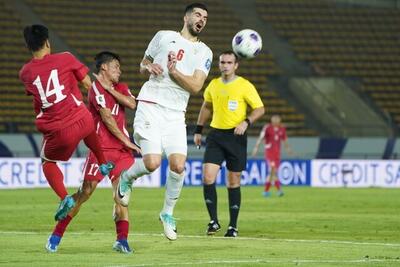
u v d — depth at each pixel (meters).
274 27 150.75
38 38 32.59
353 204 73.88
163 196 81.94
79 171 96.75
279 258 33.84
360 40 151.88
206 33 145.62
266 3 155.88
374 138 118.25
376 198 83.25
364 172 110.44
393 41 153.12
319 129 128.00
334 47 149.25
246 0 155.50
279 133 88.38
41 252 35.19
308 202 76.38
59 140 32.72
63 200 32.38
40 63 32.59
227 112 45.81
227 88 46.00
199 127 48.16
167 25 146.38
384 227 50.84
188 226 50.41
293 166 109.44
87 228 48.00
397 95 139.75
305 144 116.94
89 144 33.59
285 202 76.25
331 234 46.09
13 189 92.31
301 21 153.25
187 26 34.88
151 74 34.78
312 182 109.81
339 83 137.38
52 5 143.12
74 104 32.81
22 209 63.19
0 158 93.75
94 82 36.31
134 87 132.12
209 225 44.72
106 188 96.75
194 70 34.69
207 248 37.34
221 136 45.59
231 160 45.28
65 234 43.94
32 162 95.75
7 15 137.62
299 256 34.62
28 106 123.00
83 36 139.00
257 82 137.38
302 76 137.38
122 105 36.69
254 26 150.00
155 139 34.41
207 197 45.03
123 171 35.09
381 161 111.00
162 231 46.88
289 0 157.00
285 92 135.50
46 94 32.41
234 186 45.03
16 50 132.38
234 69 46.19
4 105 122.12
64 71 32.66
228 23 149.12
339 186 109.81
